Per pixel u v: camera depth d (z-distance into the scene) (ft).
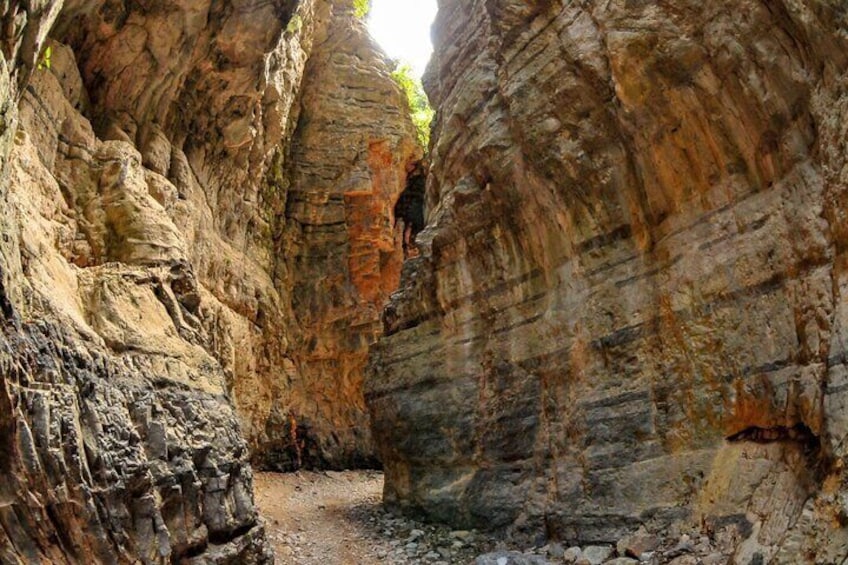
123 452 22.02
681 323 27.89
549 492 32.83
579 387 32.35
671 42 26.71
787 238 23.41
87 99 38.68
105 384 22.89
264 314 63.26
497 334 38.29
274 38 48.19
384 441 44.47
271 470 65.77
